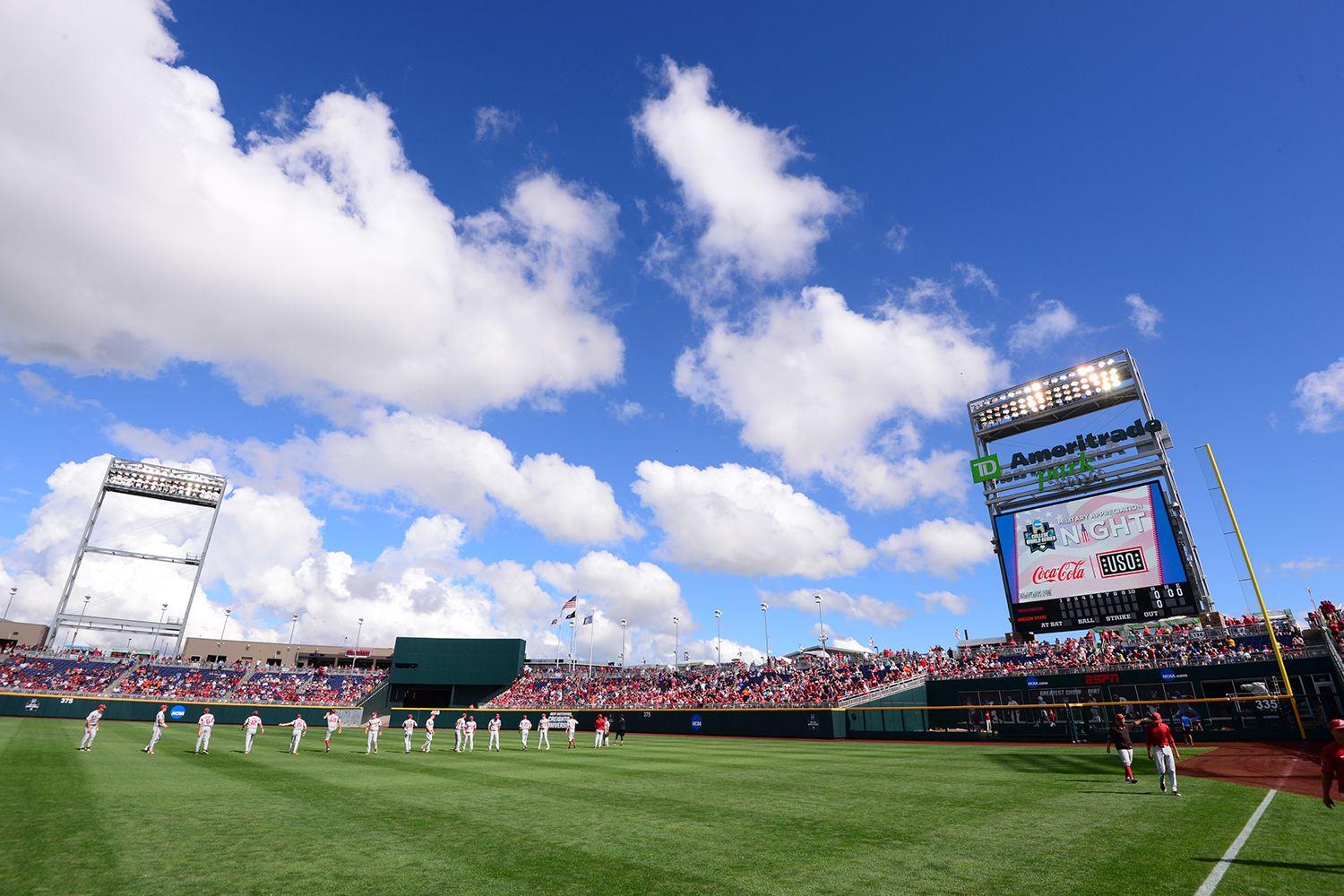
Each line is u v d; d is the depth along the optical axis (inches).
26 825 547.2
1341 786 414.6
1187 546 1927.9
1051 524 2148.1
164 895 377.1
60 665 2997.0
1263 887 383.9
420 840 523.8
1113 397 2204.7
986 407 2477.9
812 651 4003.4
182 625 3309.5
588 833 552.7
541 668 4537.4
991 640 2677.2
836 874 426.0
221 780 856.3
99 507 3289.9
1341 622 1651.1
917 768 1077.1
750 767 1121.4
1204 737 1508.4
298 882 405.4
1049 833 537.0
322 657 4594.0
